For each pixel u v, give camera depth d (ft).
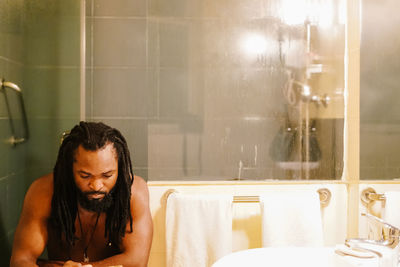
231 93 4.97
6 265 4.38
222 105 4.97
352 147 4.80
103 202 3.56
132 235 3.75
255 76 4.98
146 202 3.98
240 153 4.99
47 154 4.76
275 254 3.58
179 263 4.57
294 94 5.00
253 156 4.99
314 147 5.03
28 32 4.71
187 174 4.95
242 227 4.82
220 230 4.55
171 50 4.92
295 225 4.58
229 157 4.97
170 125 4.94
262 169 4.99
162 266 4.77
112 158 3.45
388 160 3.91
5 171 4.31
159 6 4.89
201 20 4.93
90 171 3.35
